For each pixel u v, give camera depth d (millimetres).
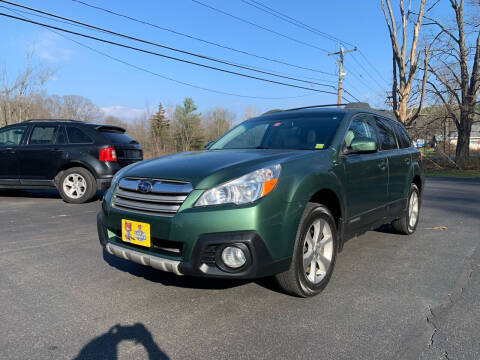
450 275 3678
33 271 3727
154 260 2770
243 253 2602
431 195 10375
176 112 63406
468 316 2775
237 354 2264
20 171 7965
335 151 3506
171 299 3068
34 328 2578
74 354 2264
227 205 2648
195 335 2490
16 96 30719
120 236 3189
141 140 62875
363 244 4875
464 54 24156
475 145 60094
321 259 3221
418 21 22109
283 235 2752
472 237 5277
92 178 7750
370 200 4020
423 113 26188
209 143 4617
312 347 2338
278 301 3023
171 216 2732
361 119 4289
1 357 2221
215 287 3316
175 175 2879
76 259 4109
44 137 7965
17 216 6484
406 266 3957
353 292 3227
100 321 2684
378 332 2529
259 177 2730
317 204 3119
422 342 2400
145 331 2543
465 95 24500
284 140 3902
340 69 29906
